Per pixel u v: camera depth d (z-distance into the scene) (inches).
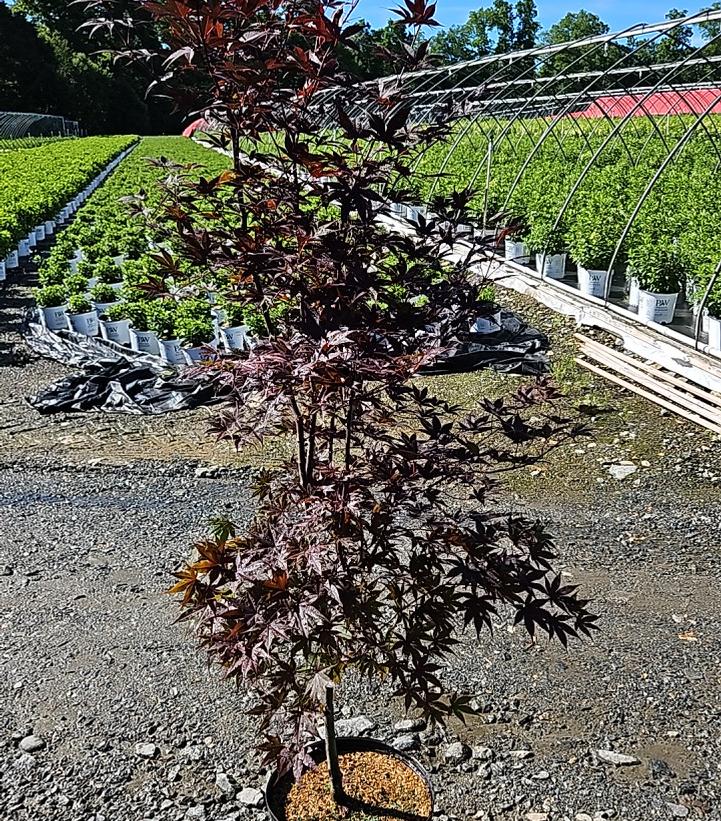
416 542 106.9
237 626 92.8
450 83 805.2
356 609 98.8
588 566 197.9
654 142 761.6
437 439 110.6
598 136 859.4
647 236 370.6
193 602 98.4
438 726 144.6
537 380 115.6
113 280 466.0
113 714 148.6
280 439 278.1
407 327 100.7
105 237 579.5
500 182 575.5
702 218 374.9
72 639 170.9
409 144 98.0
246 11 82.6
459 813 126.3
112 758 138.3
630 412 291.4
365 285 94.4
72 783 133.0
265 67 89.9
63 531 217.0
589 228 411.5
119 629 174.1
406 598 189.2
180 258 99.8
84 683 157.1
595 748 139.6
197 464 258.8
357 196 91.2
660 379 311.4
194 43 83.8
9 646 168.6
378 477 101.7
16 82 2468.0
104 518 224.2
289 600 94.3
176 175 103.3
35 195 742.5
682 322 357.1
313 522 95.8
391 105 94.1
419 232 103.6
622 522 219.6
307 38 99.0
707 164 587.8
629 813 125.8
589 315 381.7
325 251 94.7
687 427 275.4
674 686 154.9
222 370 102.9
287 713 122.6
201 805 128.2
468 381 331.0
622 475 247.3
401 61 92.2
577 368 336.8
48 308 422.0
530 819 124.9
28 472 253.8
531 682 156.6
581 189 508.4
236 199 98.3
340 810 111.8
